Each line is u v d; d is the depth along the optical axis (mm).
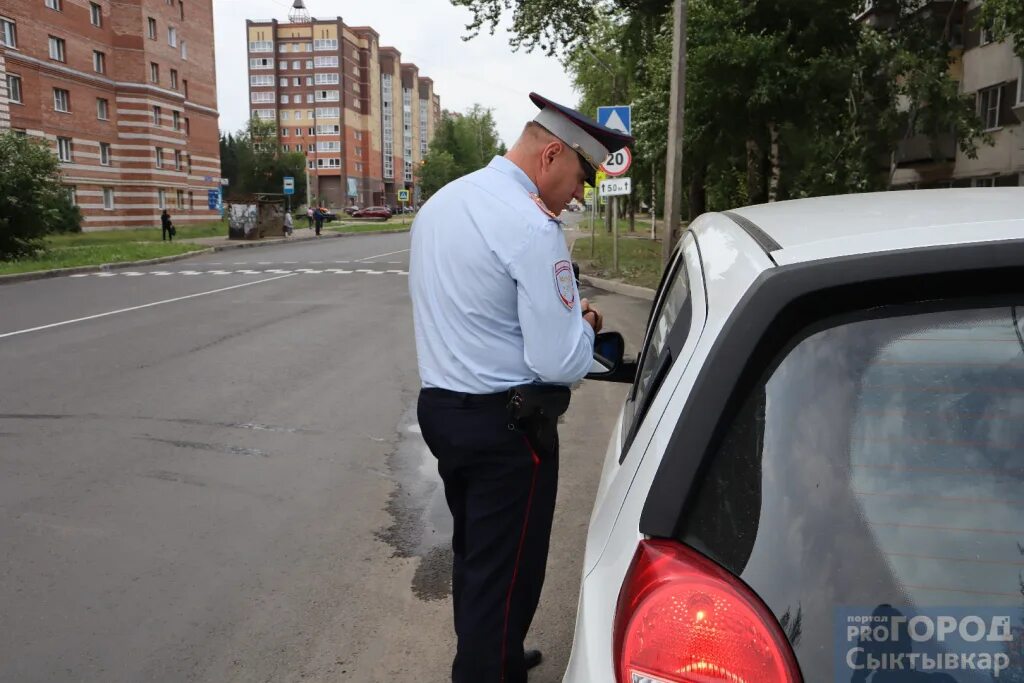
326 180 115312
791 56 16641
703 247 1811
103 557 3801
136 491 4676
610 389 7461
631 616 1148
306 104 113625
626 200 46000
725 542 1146
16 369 8023
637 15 21156
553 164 2100
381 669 2906
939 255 1191
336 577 3625
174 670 2885
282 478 4930
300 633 3146
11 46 40062
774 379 1230
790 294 1231
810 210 1746
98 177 47344
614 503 1447
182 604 3365
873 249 1252
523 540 2176
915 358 1193
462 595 2238
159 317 11844
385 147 135125
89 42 46312
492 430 2082
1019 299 1185
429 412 2148
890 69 17938
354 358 8688
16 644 3041
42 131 42344
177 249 29688
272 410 6512
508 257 1968
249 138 96688
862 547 1110
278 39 112938
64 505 4441
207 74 57688
